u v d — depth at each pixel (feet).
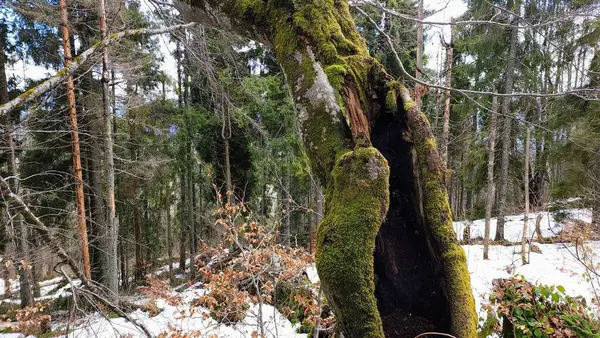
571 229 22.54
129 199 35.63
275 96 29.19
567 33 29.89
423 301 4.56
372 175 3.88
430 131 4.72
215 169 34.40
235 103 25.81
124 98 25.11
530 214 41.37
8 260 9.82
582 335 8.10
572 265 22.61
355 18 19.51
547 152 33.53
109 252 19.70
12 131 10.41
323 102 4.76
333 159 4.41
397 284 4.57
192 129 33.14
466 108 32.71
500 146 36.19
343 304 3.70
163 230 44.75
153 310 13.43
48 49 25.71
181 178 39.29
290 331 12.90
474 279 19.40
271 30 5.80
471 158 37.11
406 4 20.76
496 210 47.93
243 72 24.95
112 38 11.14
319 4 5.57
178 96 32.91
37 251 13.51
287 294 13.85
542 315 8.70
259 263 11.50
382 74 5.05
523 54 30.53
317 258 3.91
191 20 7.03
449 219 4.54
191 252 35.99
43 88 9.15
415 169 4.74
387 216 4.78
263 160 29.17
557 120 30.19
